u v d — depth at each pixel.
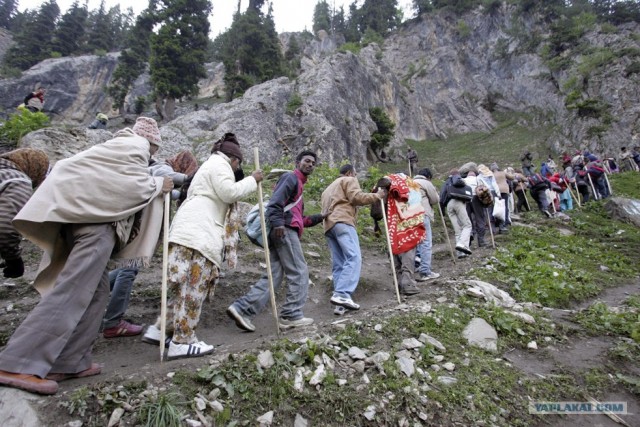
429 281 6.18
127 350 3.71
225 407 2.68
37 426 2.26
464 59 50.72
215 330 4.41
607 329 4.64
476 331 4.14
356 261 4.82
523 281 6.24
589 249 9.43
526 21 48.28
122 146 3.01
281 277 4.35
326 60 29.89
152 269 5.82
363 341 3.65
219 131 18.95
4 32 65.88
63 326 2.56
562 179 13.82
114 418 2.39
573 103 34.44
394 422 2.85
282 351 3.24
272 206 4.00
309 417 2.79
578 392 3.44
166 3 33.22
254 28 37.62
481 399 3.17
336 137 23.17
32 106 10.85
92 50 55.12
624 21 47.09
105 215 2.80
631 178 17.77
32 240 2.72
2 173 3.04
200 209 3.33
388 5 67.62
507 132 41.78
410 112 45.72
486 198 8.51
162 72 31.48
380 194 5.24
